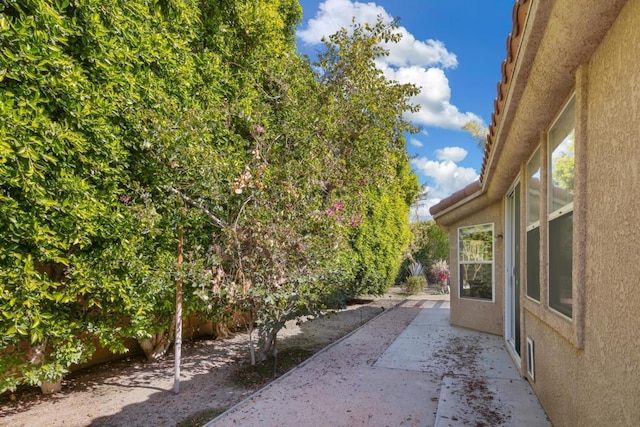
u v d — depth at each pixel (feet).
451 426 10.28
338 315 33.12
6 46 9.15
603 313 6.39
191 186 14.58
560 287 9.45
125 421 12.25
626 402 5.47
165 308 15.57
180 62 15.07
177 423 11.93
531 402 11.91
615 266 5.90
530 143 12.46
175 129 13.52
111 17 11.83
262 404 12.49
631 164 5.35
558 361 9.45
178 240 15.12
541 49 7.45
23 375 12.59
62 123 10.66
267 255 15.56
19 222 9.95
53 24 9.93
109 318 13.65
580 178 7.43
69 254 11.95
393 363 17.12
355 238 39.11
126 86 12.49
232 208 15.94
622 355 5.62
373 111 24.99
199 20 16.44
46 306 11.82
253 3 19.74
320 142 20.95
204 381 16.15
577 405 7.84
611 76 6.06
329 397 13.01
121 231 12.95
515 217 17.53
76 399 14.35
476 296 24.47
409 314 32.37
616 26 5.83
